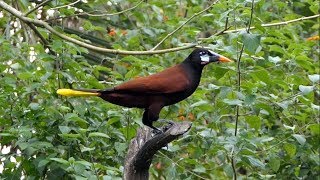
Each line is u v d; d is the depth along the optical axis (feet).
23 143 33.32
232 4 37.91
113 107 37.06
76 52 39.83
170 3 48.80
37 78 36.11
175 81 32.91
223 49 37.63
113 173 32.63
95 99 37.83
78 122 35.06
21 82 39.04
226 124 37.83
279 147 38.27
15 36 46.44
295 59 39.42
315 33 55.67
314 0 49.47
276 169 36.91
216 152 37.29
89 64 42.09
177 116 41.19
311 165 38.65
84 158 34.94
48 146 33.42
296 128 38.88
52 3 42.91
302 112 39.65
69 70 37.32
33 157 34.94
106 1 46.78
